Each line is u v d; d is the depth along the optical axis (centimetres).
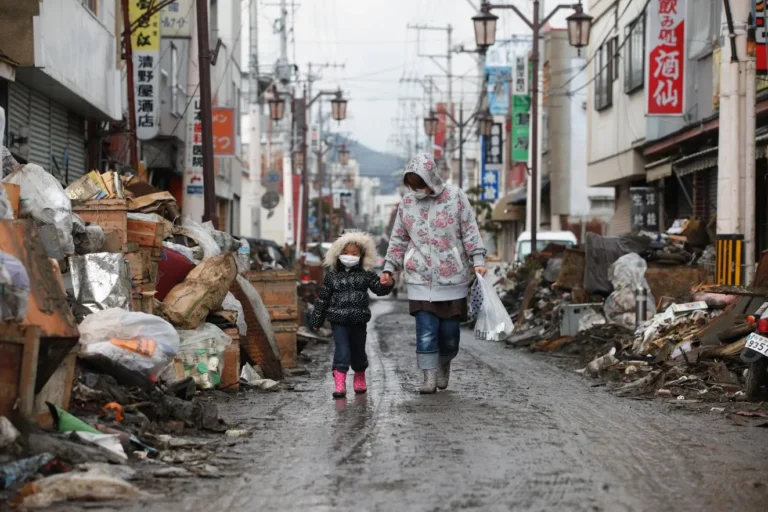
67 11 1909
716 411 1073
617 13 3325
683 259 2150
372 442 876
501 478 725
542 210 5206
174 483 706
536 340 2169
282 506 643
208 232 1566
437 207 1195
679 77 2531
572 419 1014
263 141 8281
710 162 2341
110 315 945
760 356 1128
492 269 3634
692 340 1399
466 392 1253
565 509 635
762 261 1408
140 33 2559
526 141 4459
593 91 3694
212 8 4319
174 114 3416
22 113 1878
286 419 1022
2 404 714
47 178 1059
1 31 1691
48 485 645
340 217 11106
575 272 2380
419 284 1205
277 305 1631
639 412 1076
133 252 1159
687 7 2658
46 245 1021
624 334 1839
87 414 857
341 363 1210
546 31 5034
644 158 3161
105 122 2500
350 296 1215
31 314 756
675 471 754
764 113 2098
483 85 6106
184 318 1198
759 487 704
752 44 1627
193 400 1096
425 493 679
